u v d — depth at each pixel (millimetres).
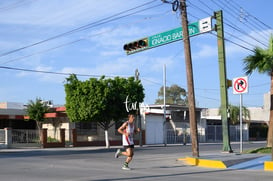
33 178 11125
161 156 20594
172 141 47844
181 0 17266
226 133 19609
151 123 45031
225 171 12781
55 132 38719
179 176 11414
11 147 33656
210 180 10445
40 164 16078
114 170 13281
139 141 40312
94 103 31359
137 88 33469
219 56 19578
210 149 27672
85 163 16516
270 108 20406
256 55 19891
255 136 62125
